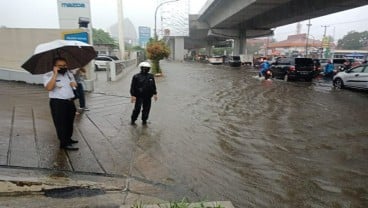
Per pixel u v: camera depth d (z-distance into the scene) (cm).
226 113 1123
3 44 1405
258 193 502
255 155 680
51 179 445
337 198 495
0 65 1417
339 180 561
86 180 468
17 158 520
